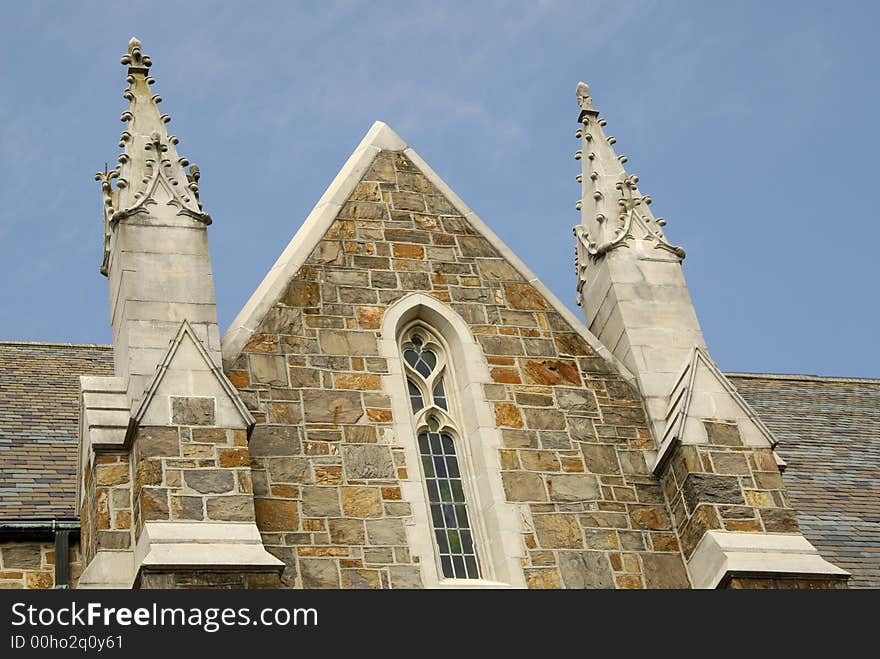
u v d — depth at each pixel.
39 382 23.80
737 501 18.78
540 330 20.62
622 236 21.64
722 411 19.61
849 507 23.78
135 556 16.70
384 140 22.25
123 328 18.44
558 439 19.50
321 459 18.28
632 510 19.09
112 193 19.69
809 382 30.78
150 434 17.12
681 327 20.98
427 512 18.20
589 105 23.41
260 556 16.34
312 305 19.78
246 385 18.70
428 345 20.34
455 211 21.62
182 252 19.08
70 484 20.12
